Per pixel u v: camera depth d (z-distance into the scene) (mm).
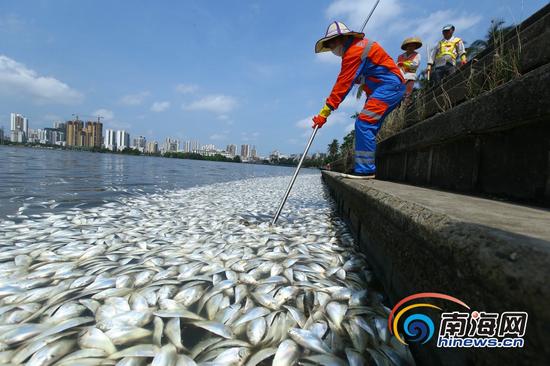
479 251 783
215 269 2105
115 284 1828
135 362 1191
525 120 1734
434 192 2293
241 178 13875
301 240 2961
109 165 15953
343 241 2943
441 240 988
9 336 1326
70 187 6312
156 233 3033
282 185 10508
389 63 3480
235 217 4035
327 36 3412
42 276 1925
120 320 1466
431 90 5270
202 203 5246
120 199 5191
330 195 7234
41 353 1226
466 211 1231
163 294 1729
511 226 939
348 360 1238
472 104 2258
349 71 3346
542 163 1723
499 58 2549
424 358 1137
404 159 4121
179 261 2230
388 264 1699
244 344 1329
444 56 6316
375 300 1719
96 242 2633
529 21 3053
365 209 2451
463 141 2557
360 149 3783
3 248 2408
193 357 1238
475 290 783
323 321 1508
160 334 1367
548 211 1449
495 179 2131
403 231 1407
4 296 1665
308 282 1951
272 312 1580
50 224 3217
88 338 1324
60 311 1524
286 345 1314
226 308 1611
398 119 5633
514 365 641
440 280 995
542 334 564
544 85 1590
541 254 627
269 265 2217
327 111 3486
